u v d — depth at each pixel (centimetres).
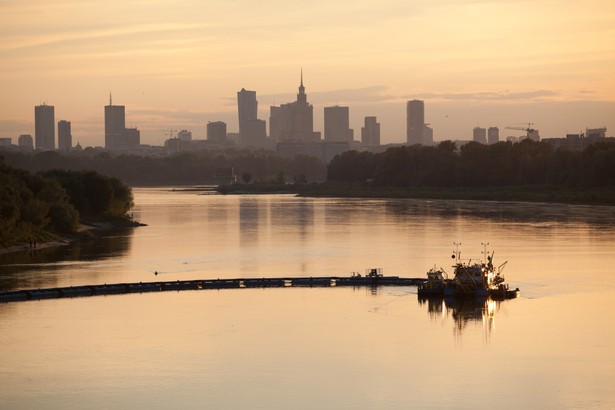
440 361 18862
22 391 17150
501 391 17012
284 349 19825
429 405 16312
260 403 16475
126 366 18625
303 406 16312
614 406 16212
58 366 18625
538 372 18088
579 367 18362
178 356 19300
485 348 19788
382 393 16938
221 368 18462
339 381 17625
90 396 16875
